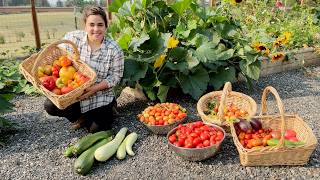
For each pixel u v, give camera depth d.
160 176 3.23
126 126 4.16
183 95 5.16
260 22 7.37
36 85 3.43
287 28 7.11
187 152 3.30
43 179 3.22
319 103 4.91
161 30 5.21
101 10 3.67
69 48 3.92
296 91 5.40
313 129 4.10
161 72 4.73
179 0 5.12
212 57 4.70
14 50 6.24
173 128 3.74
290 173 3.24
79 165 3.22
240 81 5.77
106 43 3.84
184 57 4.73
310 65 6.95
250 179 3.16
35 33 6.20
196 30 5.18
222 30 5.37
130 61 4.48
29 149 3.70
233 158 3.48
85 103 3.82
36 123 4.31
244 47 5.22
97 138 3.63
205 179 3.18
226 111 4.03
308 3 9.57
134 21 5.11
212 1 7.46
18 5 6.78
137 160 3.48
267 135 3.44
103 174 3.27
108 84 3.75
